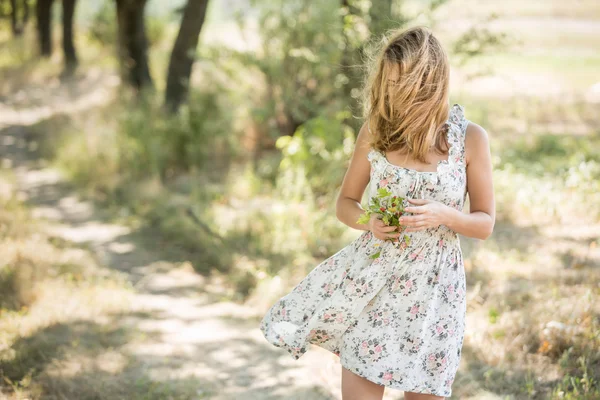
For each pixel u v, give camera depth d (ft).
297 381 12.84
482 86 43.37
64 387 12.16
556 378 11.74
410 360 8.34
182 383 12.63
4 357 13.00
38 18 66.23
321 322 8.81
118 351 13.78
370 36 21.65
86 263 18.76
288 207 21.52
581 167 22.45
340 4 24.70
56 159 31.78
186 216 22.76
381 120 8.55
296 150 23.99
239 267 18.61
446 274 8.52
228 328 15.40
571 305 13.70
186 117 29.45
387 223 8.16
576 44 58.03
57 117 40.40
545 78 45.32
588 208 20.22
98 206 25.49
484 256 17.48
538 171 24.16
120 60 39.58
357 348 8.58
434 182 8.33
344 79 23.99
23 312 15.01
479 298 15.14
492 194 8.55
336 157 23.25
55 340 13.98
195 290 17.79
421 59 8.12
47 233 21.50
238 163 28.78
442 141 8.47
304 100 26.76
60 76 58.18
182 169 28.78
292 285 16.94
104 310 15.80
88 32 75.61
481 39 23.59
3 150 34.71
